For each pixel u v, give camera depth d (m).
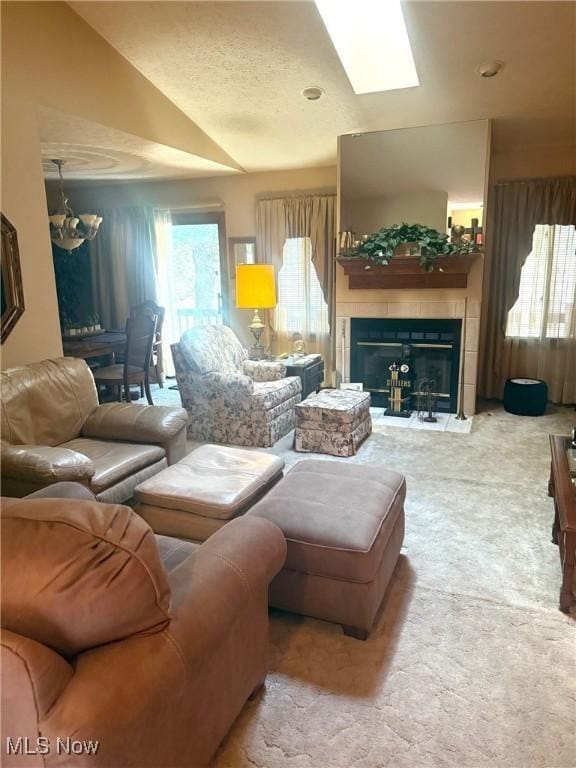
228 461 2.56
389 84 3.94
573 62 3.45
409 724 1.56
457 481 3.31
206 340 4.30
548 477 3.35
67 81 3.19
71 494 1.75
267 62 3.64
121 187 6.30
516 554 2.46
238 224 5.91
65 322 5.57
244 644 1.50
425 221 4.73
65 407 2.87
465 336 4.70
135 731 0.98
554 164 4.82
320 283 5.61
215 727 1.39
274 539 1.59
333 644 1.90
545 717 1.58
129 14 3.20
